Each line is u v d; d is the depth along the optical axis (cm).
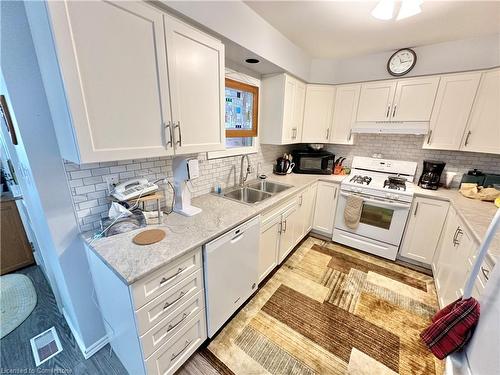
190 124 135
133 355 115
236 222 146
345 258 257
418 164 269
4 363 140
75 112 88
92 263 125
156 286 104
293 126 269
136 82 105
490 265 114
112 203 127
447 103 222
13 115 106
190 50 125
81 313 135
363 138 301
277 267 235
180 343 126
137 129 109
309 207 279
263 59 189
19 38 96
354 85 269
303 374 135
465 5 154
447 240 197
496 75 195
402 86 241
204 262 130
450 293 166
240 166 243
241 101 229
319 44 228
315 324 169
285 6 159
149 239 120
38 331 160
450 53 214
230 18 147
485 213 172
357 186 253
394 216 238
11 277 213
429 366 141
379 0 150
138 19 100
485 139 207
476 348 61
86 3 84
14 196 210
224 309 155
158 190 158
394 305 189
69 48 83
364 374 136
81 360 141
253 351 148
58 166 113
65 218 120
